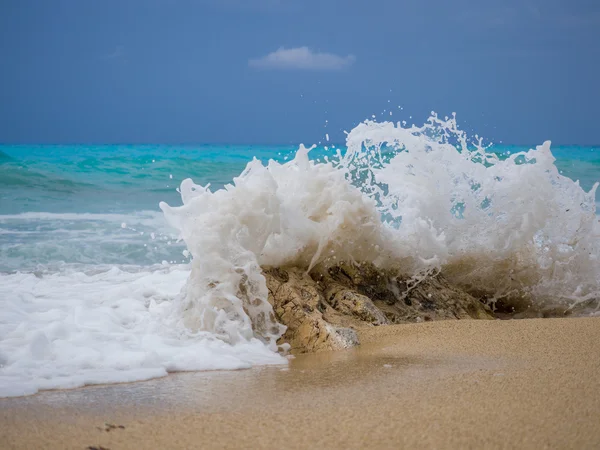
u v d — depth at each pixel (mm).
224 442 2812
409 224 6562
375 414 3164
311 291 5566
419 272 6344
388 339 5078
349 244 6074
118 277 8062
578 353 4406
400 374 3971
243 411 3250
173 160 22953
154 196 16703
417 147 6773
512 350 4539
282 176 6152
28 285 7398
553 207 6953
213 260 5094
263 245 5492
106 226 12086
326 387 3721
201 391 3676
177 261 9484
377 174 6781
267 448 2742
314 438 2852
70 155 27047
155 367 4176
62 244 10156
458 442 2789
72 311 5652
